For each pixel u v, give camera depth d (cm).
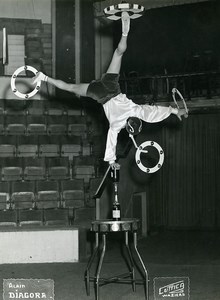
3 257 541
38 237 547
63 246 550
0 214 634
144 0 862
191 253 631
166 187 888
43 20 948
